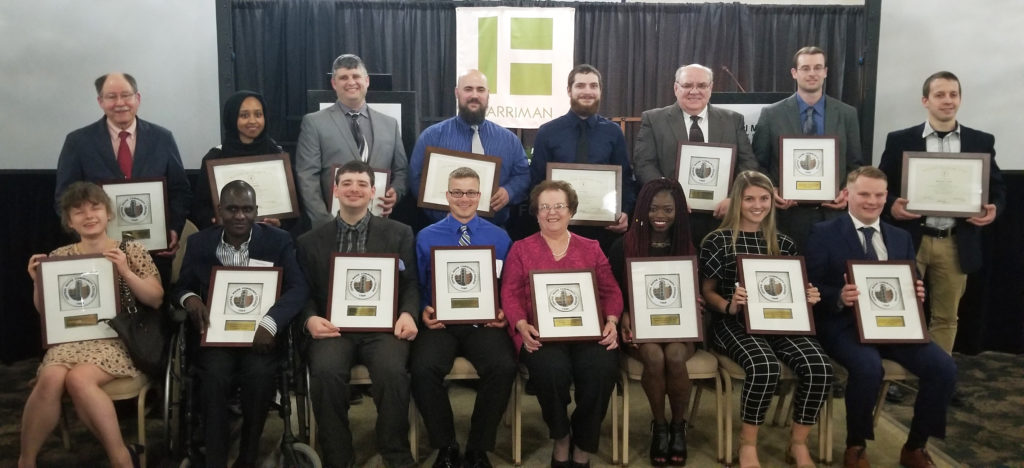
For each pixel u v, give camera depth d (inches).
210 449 112.5
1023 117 183.6
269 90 222.1
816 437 139.1
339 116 152.3
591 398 118.6
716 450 131.8
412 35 226.7
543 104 225.1
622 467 125.0
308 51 220.8
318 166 149.9
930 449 134.2
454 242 131.8
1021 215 188.7
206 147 185.8
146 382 117.1
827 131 153.6
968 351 195.0
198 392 119.6
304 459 115.0
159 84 180.2
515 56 223.6
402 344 120.3
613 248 137.1
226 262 123.0
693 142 149.9
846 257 130.5
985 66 182.9
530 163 167.6
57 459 126.6
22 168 175.8
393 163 155.7
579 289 123.5
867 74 183.0
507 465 126.0
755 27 228.7
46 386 108.9
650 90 231.9
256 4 218.7
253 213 121.3
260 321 115.3
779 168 150.0
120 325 112.4
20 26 171.8
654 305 124.2
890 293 125.3
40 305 115.4
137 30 177.5
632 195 156.7
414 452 124.6
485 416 119.3
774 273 125.8
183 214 146.4
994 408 155.7
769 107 157.8
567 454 122.6
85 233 119.3
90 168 141.0
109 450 110.0
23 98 173.9
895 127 188.7
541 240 129.5
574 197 128.7
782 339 126.8
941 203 150.0
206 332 116.0
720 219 150.3
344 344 118.8
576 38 229.8
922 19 184.4
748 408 119.9
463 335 125.5
